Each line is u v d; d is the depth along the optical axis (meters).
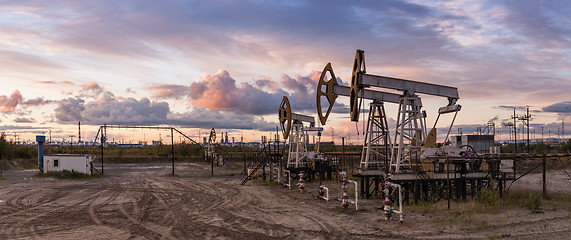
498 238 11.70
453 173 19.05
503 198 18.55
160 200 21.23
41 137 42.12
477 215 14.99
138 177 39.47
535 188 25.59
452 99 20.83
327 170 33.16
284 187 27.58
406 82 19.92
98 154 85.19
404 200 18.42
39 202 20.64
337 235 12.31
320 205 18.50
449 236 11.89
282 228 13.49
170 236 12.56
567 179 32.91
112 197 22.62
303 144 37.25
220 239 12.07
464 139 35.53
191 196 22.91
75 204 19.84
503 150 61.78
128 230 13.52
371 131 21.98
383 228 13.05
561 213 15.34
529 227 12.99
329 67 23.41
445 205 17.53
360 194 22.14
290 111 32.66
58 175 37.75
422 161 19.30
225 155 78.81
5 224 14.68
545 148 65.62
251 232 12.96
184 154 87.69
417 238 11.72
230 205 19.16
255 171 34.28
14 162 54.81
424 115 23.14
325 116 23.52
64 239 12.25
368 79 19.34
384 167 22.28
